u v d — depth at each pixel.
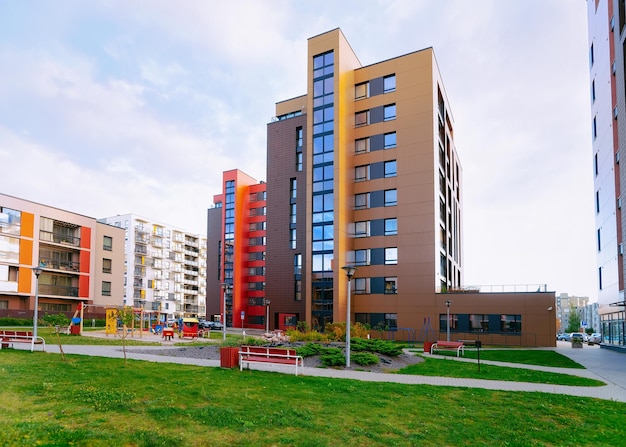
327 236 46.00
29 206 50.69
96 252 59.72
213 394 10.30
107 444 6.72
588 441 8.30
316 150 47.81
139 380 11.82
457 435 8.18
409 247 44.81
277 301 61.38
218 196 102.38
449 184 57.19
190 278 118.50
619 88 32.31
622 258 34.94
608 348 38.69
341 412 9.28
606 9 39.22
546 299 39.41
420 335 43.16
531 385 14.70
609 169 39.16
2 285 47.00
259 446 6.98
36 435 6.89
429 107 45.47
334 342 24.14
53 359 15.83
